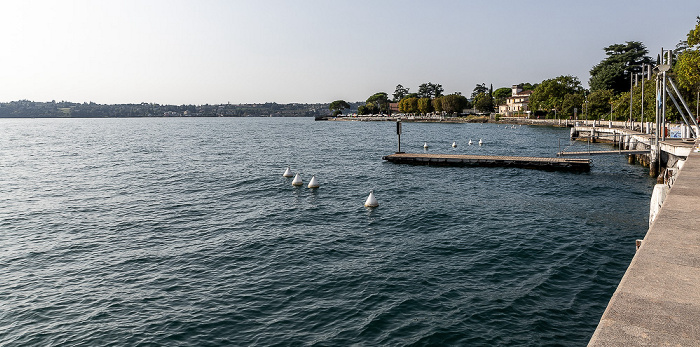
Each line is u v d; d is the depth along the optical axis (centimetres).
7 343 1434
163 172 5203
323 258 2147
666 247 876
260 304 1667
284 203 3409
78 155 7525
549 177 4403
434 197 3562
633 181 4150
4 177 4928
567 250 2209
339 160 6300
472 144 9069
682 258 807
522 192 3716
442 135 12369
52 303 1703
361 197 3612
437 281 1852
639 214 2919
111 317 1586
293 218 2934
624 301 634
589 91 14862
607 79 13200
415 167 5259
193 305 1669
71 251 2298
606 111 12450
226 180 4538
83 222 2875
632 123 7900
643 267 767
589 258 2092
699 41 4266
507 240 2388
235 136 13538
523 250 2219
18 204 3444
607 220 2775
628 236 2430
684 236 953
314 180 4066
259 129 19475
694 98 6625
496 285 1806
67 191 4006
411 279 1873
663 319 576
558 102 15625
